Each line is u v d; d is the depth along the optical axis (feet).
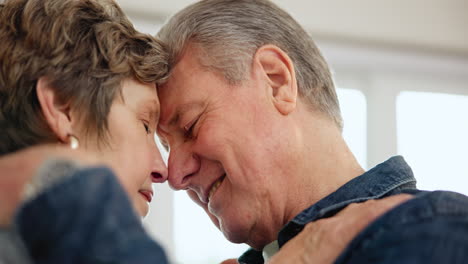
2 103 3.56
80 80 3.66
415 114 9.87
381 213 3.43
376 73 9.77
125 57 3.94
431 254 2.96
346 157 4.59
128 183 3.90
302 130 4.51
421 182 9.76
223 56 4.51
